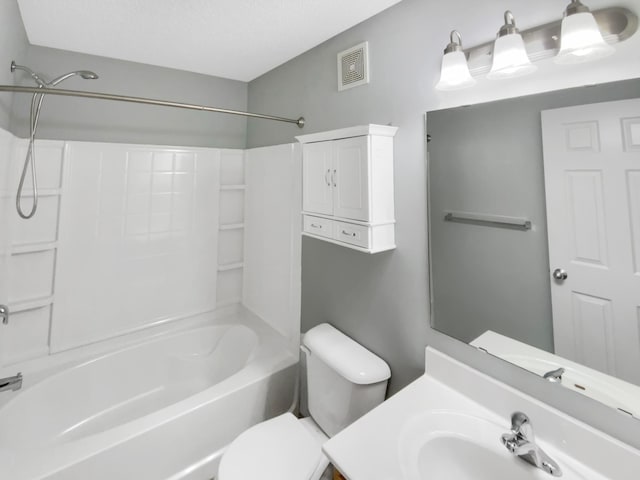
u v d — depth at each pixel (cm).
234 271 258
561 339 92
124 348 204
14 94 171
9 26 132
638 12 77
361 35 150
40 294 181
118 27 160
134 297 213
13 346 174
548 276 94
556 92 90
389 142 133
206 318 244
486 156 107
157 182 218
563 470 85
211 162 239
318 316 183
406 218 132
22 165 174
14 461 118
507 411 102
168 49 186
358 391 132
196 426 151
